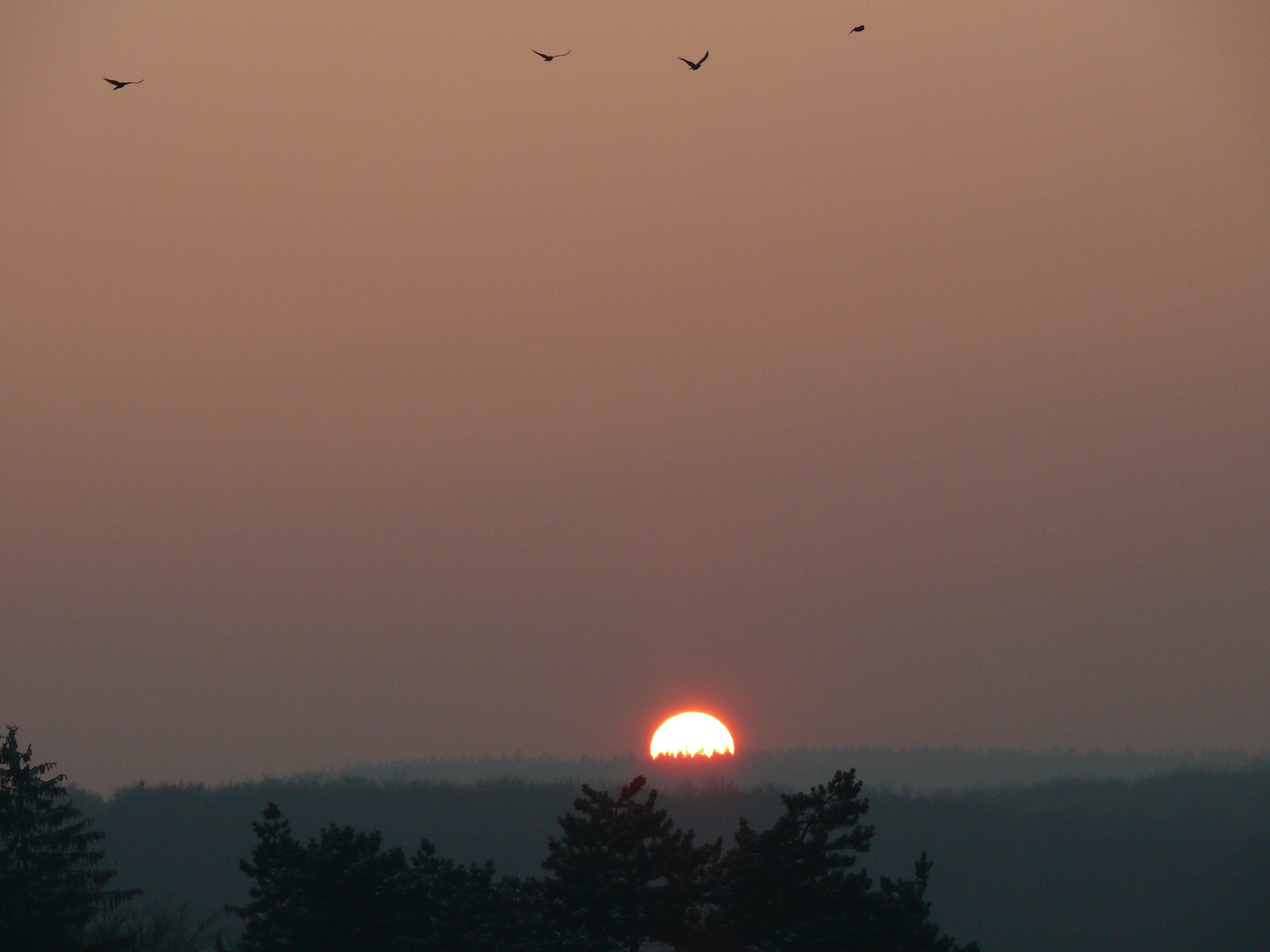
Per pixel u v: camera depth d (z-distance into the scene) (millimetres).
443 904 92375
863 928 86000
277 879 92062
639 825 89688
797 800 91312
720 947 89500
